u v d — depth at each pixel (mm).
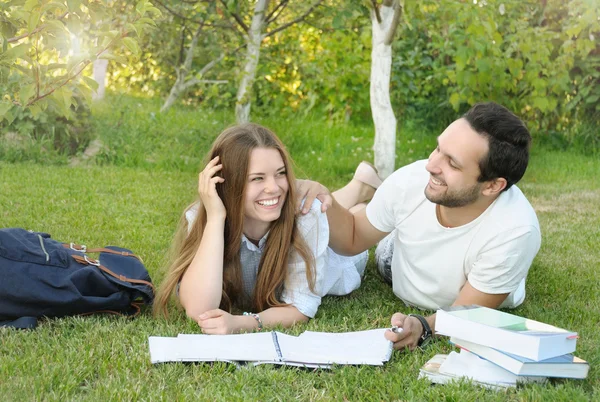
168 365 2551
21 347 2725
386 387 2453
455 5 6855
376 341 2775
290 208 3086
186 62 9633
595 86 8578
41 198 5430
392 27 6113
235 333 2926
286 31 9938
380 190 3244
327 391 2432
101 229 4641
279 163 2998
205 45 10617
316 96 9602
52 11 2994
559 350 2412
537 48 8039
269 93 10156
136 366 2559
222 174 3043
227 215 3080
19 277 2869
